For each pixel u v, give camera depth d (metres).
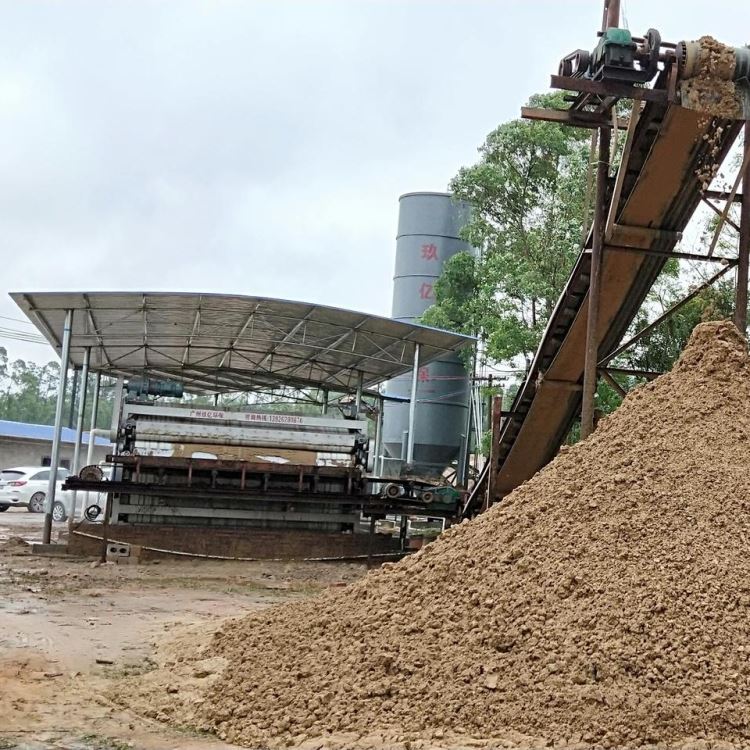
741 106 11.16
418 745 5.45
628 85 11.13
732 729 5.32
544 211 29.66
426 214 34.84
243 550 18.88
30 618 10.59
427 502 18.77
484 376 33.72
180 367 28.11
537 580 6.85
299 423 20.27
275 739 6.00
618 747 5.23
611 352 14.50
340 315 21.45
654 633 5.95
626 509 7.33
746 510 7.17
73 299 19.59
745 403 8.70
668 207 12.59
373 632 7.04
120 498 19.23
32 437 42.84
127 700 7.07
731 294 22.20
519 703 5.72
